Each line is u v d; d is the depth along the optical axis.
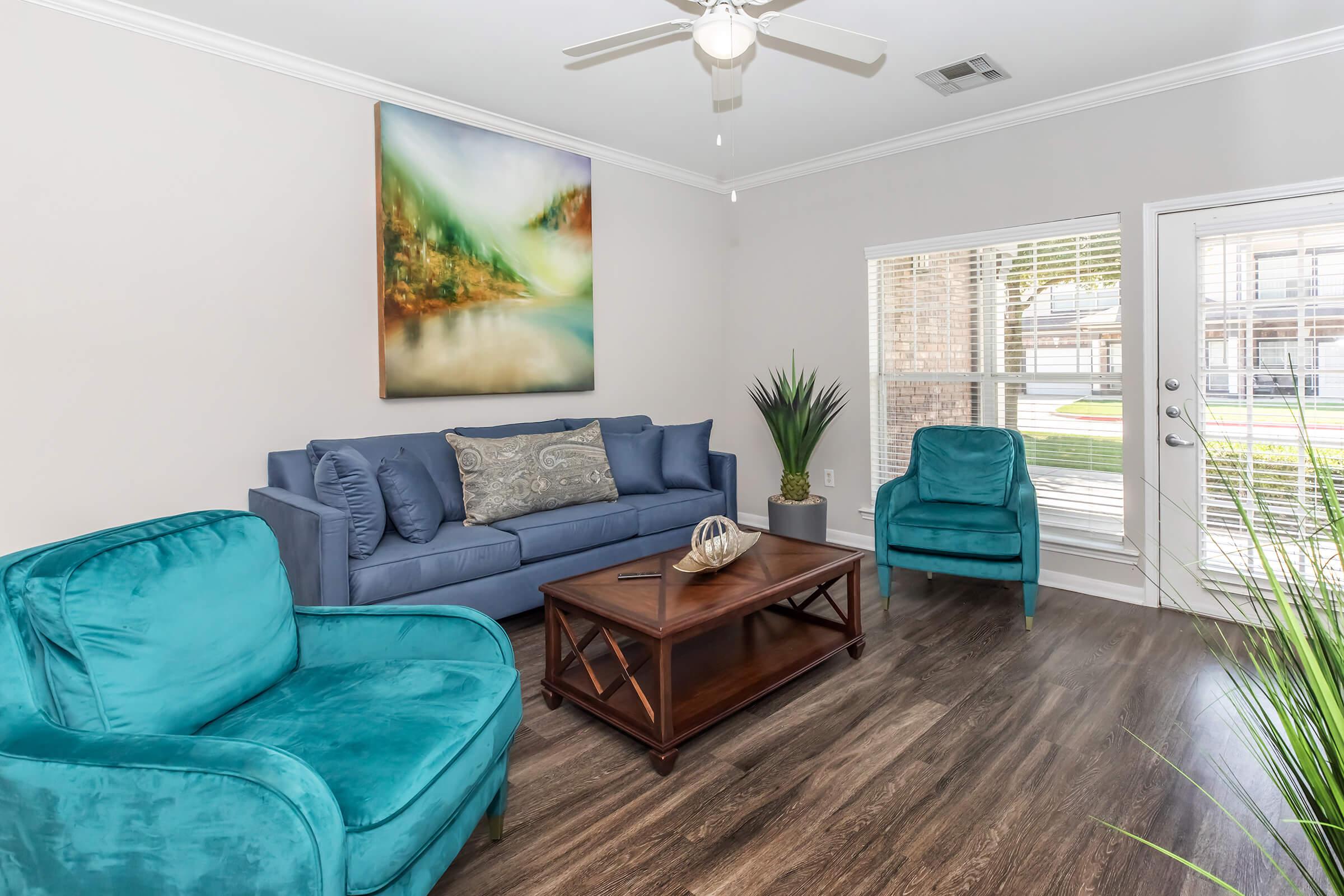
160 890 1.17
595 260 4.50
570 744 2.33
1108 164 3.60
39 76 2.58
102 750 1.22
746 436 5.32
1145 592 3.59
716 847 1.82
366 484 2.86
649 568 2.78
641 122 3.98
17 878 1.25
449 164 3.67
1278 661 0.76
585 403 4.50
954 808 1.96
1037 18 2.86
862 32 2.97
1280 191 3.14
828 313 4.79
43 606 1.34
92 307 2.72
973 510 3.59
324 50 3.11
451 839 1.47
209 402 3.01
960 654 2.99
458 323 3.74
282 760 1.19
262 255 3.13
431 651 1.88
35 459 2.62
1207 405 3.39
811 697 2.63
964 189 4.12
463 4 2.74
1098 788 2.04
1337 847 0.68
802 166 4.79
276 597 1.80
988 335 4.14
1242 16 2.85
